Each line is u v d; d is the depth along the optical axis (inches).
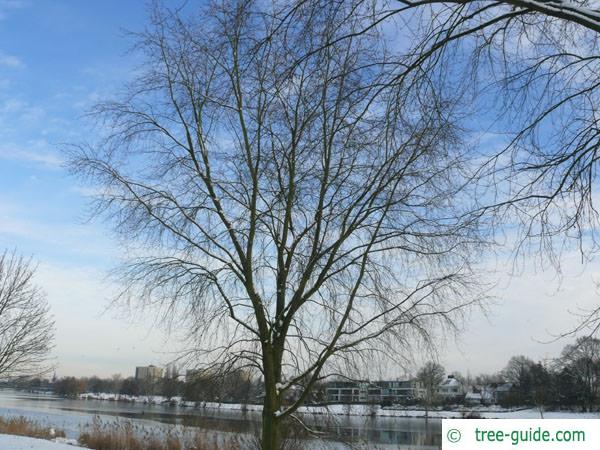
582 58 238.1
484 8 206.7
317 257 394.9
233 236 408.8
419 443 904.3
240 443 528.7
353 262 401.4
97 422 903.1
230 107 418.6
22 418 1021.8
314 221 405.1
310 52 239.3
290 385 396.8
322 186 403.5
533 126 248.8
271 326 401.4
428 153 362.3
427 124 263.6
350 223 404.5
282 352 409.7
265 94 371.9
